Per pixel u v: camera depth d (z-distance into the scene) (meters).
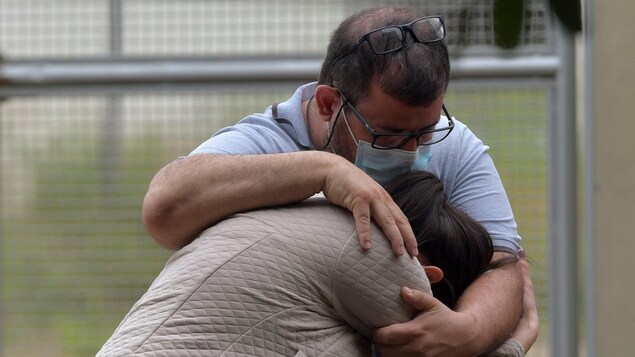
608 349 9.62
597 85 9.50
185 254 6.84
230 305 6.45
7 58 11.84
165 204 7.21
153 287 6.80
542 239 11.78
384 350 6.77
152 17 12.12
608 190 9.59
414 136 7.28
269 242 6.61
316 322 6.56
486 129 11.86
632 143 9.51
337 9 11.98
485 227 8.26
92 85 11.88
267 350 6.41
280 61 11.77
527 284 8.34
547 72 11.52
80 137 12.29
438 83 7.13
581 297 11.38
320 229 6.68
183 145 12.17
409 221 7.25
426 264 7.32
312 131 8.00
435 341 6.75
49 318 12.38
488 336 7.22
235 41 12.08
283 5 11.98
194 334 6.38
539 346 11.74
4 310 12.34
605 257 9.63
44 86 11.83
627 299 9.59
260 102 12.08
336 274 6.57
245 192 6.98
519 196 11.84
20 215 12.40
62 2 12.16
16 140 12.33
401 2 6.88
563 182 11.48
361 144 7.37
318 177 6.86
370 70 7.18
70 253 12.38
